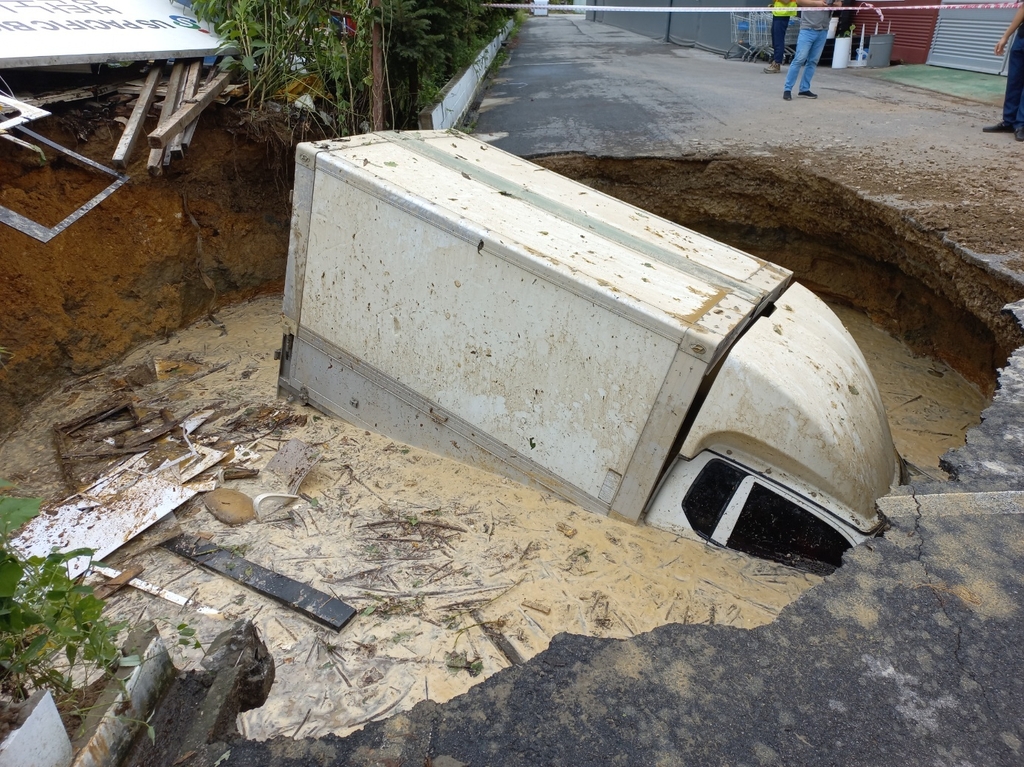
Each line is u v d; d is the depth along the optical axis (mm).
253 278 8789
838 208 8070
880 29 16062
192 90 7195
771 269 5207
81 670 2814
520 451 5023
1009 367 4324
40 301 6441
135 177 7172
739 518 4461
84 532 4684
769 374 4215
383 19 7824
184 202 7781
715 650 2447
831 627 2527
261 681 3111
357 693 3369
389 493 5062
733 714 2230
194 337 7930
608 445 4594
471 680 3479
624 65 16969
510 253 4547
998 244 6203
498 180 5758
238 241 8500
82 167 6691
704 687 2318
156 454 5672
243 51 7902
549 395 4734
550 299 4500
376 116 7996
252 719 3139
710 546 4488
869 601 2629
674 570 4277
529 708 2266
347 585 4176
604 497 4723
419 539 4566
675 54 19469
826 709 2244
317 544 4555
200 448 5715
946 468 3465
